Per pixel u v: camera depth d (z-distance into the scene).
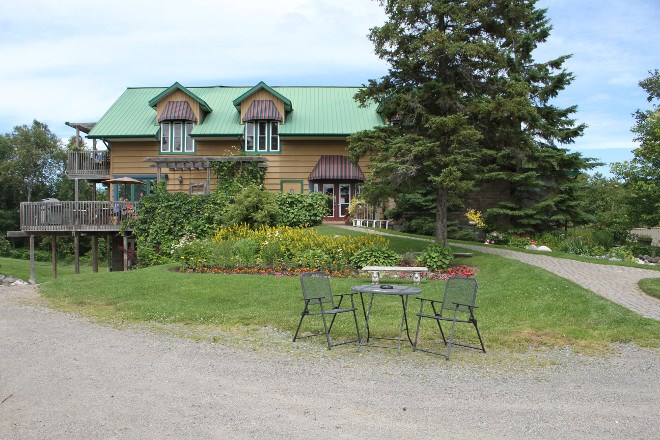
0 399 5.70
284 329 9.41
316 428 4.92
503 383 6.43
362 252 15.01
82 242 48.59
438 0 14.80
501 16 15.80
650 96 32.06
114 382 6.32
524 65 24.81
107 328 9.54
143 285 13.11
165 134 27.06
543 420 5.16
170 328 9.52
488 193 25.86
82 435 4.71
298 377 6.60
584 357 7.70
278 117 26.17
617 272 14.66
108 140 26.97
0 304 11.99
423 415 5.29
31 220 23.27
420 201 24.09
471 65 15.70
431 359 7.54
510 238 22.47
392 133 16.03
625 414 5.34
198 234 21.50
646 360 7.54
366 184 16.06
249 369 6.95
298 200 23.30
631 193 26.03
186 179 26.94
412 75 15.93
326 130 26.16
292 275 14.34
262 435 4.74
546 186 24.11
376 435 4.77
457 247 18.55
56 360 7.32
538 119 15.16
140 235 22.36
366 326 8.53
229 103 29.11
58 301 12.16
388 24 15.07
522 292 11.78
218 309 10.98
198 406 5.49
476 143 15.52
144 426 4.93
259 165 26.25
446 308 8.17
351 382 6.41
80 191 59.19
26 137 61.59
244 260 15.69
